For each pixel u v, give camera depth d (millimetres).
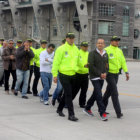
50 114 11195
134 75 30594
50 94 15906
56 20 75875
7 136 8242
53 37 80938
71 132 8859
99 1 73750
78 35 75812
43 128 9195
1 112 11273
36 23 84125
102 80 10688
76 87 10797
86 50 12617
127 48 80062
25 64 14375
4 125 9367
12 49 15477
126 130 9281
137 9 82812
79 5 70938
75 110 12211
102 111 10430
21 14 88375
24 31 88562
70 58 10234
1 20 94000
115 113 11727
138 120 10641
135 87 20578
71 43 10320
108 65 10641
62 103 10906
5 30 94750
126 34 79375
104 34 75500
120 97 15719
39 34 81750
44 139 8102
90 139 8227
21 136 8289
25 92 14656
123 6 77688
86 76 12484
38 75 15266
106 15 75125
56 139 8141
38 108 12289
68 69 10172
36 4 79562
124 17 78375
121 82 23688
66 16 77188
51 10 80938
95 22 73938
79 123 9977
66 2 74312
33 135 8422
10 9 90000
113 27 76625
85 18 72000
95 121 10328
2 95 15328
